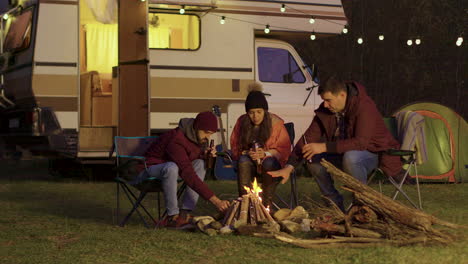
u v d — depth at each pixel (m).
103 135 8.65
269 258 3.56
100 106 9.79
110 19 9.84
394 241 3.72
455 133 8.56
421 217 3.82
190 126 4.62
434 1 17.70
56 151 8.09
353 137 4.82
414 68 17.73
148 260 3.59
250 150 4.88
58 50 8.05
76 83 8.10
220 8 8.66
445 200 6.39
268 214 4.41
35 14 8.07
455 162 8.47
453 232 4.02
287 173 4.69
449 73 17.48
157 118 8.33
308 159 4.72
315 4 9.20
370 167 4.85
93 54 9.91
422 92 17.81
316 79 9.32
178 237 4.23
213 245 3.94
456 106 17.22
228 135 8.62
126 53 7.99
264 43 9.09
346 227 3.88
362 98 4.76
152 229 4.60
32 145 8.34
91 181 8.62
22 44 8.25
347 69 17.91
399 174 5.55
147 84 7.95
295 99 9.11
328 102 4.78
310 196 6.69
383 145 4.86
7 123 8.84
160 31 8.66
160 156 4.68
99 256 3.73
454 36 17.38
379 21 18.03
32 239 4.35
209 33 8.59
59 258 3.70
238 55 8.72
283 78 9.14
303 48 17.48
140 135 7.97
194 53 8.51
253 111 5.07
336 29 9.32
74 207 6.05
